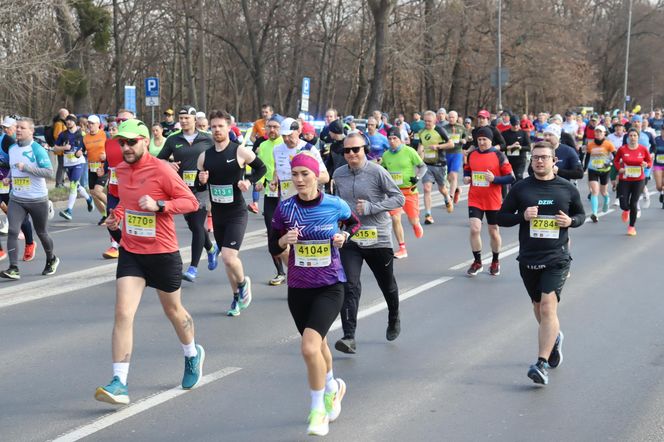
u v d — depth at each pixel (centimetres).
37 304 865
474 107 6419
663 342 721
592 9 6844
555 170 886
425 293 923
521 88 5538
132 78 4956
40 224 1005
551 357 642
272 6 3872
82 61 3769
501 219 634
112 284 967
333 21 4675
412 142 1595
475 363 656
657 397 575
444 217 1625
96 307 853
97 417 533
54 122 2117
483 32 5059
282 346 708
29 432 507
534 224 616
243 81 5438
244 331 758
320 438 499
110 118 1673
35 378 617
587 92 5944
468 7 4591
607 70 7244
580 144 2614
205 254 1168
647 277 1017
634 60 7056
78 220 1585
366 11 4822
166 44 4794
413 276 1023
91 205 1683
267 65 5003
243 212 820
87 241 1309
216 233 823
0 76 2298
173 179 562
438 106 6438
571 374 628
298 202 519
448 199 1644
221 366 647
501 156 1000
